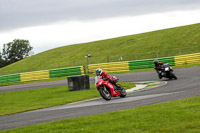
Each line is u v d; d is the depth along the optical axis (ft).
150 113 34.78
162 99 48.78
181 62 135.95
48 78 151.64
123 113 36.96
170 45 223.10
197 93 51.49
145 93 60.64
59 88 98.94
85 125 32.17
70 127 31.76
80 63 229.25
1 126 40.68
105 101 55.26
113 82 56.39
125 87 79.10
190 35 235.40
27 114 50.01
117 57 224.74
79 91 82.23
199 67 114.01
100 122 32.96
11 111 56.75
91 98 64.44
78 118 36.73
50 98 74.49
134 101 49.93
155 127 27.61
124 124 30.17
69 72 150.30
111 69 143.64
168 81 81.82
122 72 136.98
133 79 102.17
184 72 102.32
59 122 35.68
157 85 75.46
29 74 153.17
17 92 103.30
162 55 204.13
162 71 84.12
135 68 139.13
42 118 43.01
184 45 213.46
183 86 65.67
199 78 79.05
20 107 62.28
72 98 67.21
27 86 124.77
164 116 32.09
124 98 56.08
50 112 48.73
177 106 37.52
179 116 30.91
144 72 122.31
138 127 28.30
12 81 154.40
